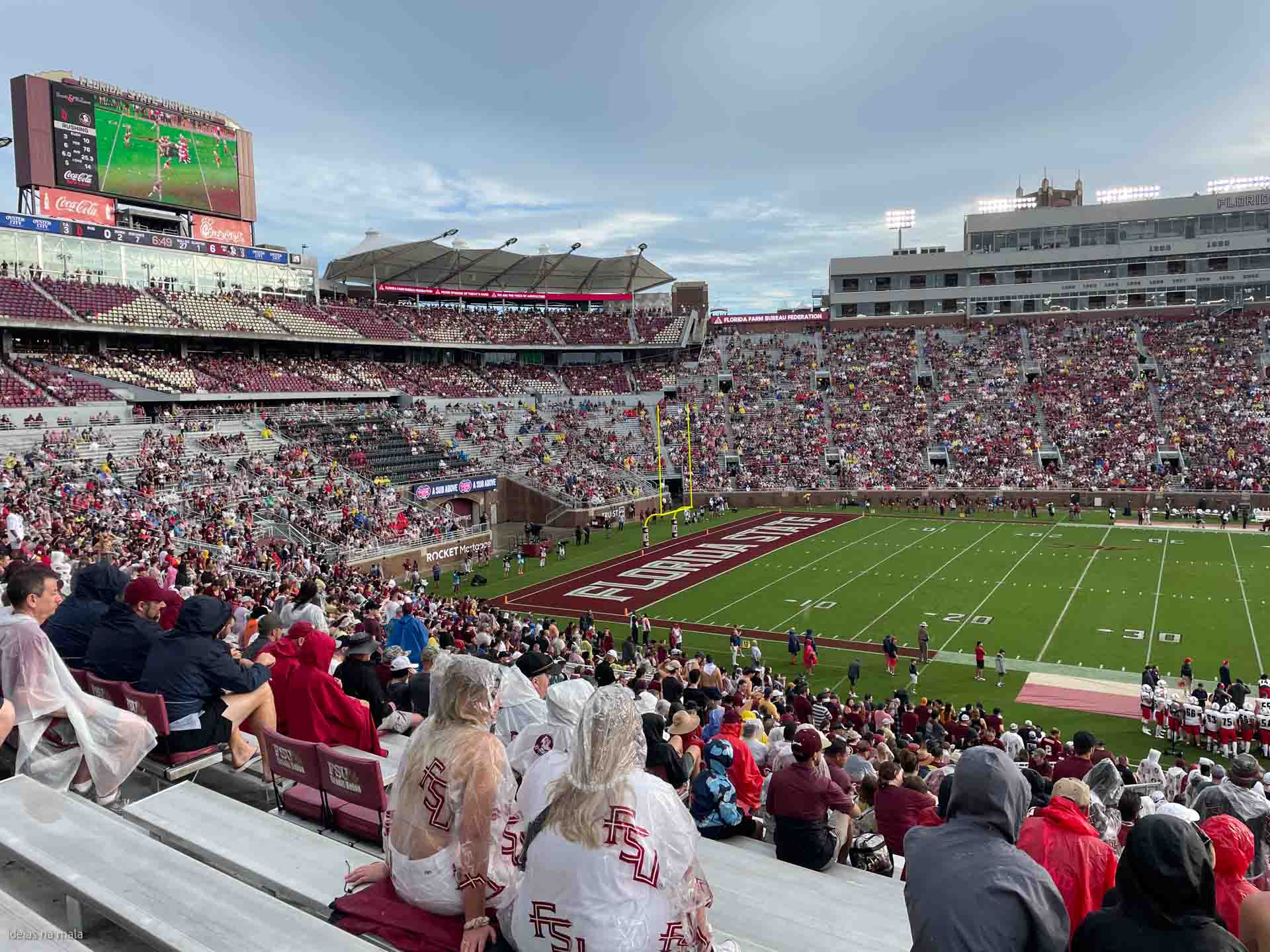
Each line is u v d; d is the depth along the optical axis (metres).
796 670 31.02
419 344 74.94
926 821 8.70
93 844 5.04
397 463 59.53
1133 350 78.62
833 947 5.13
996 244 90.81
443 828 4.31
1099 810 8.39
